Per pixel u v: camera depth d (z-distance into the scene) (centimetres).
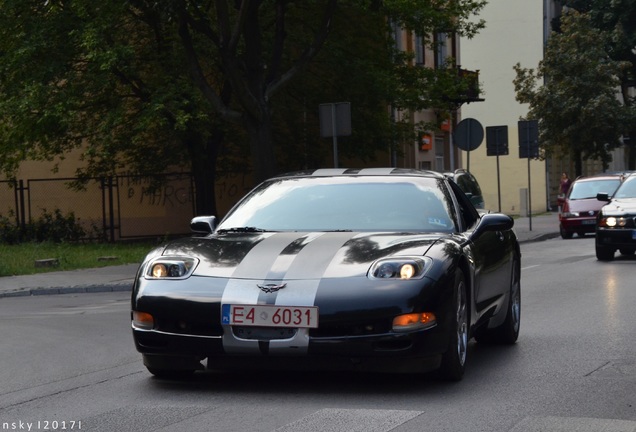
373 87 3341
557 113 5422
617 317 1281
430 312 789
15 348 1149
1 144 3275
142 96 3130
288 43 3284
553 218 5047
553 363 948
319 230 908
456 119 5047
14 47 3045
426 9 3366
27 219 4056
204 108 2894
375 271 796
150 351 817
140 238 3844
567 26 5497
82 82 3012
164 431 683
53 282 2066
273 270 805
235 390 819
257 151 2520
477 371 905
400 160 4322
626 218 2334
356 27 3391
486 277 959
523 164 6206
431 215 925
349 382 845
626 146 8694
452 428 679
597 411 735
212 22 2973
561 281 1831
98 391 844
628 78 6034
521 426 686
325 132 2319
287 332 782
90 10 2917
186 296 802
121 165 3553
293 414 725
